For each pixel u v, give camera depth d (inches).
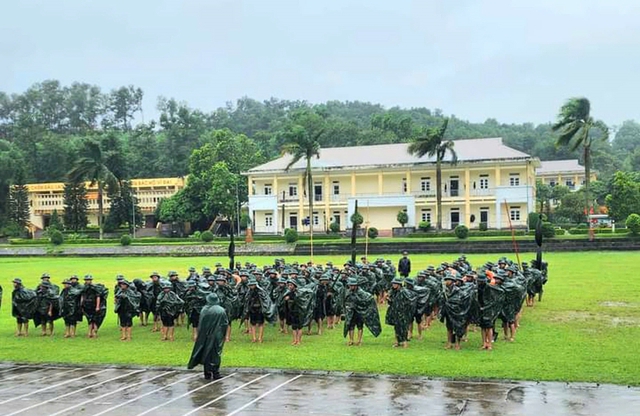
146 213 4138.8
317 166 3181.6
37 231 4092.0
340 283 872.9
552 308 971.3
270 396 541.0
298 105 7810.0
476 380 577.9
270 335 851.4
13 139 5334.6
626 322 853.2
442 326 888.9
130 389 575.8
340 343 778.8
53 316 882.8
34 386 596.7
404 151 3211.1
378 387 561.6
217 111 6614.2
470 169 2992.1
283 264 1059.9
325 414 488.7
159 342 815.7
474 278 721.6
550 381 568.7
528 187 2896.2
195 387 577.6
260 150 4313.5
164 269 1819.6
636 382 560.1
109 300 1222.3
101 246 2792.8
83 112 6609.3
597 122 2571.4
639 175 3875.5
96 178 3176.7
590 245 2139.5
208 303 619.8
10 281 1576.0
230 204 3393.2
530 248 2178.9
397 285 751.1
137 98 6879.9
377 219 3127.5
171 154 4906.5
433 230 2883.9
